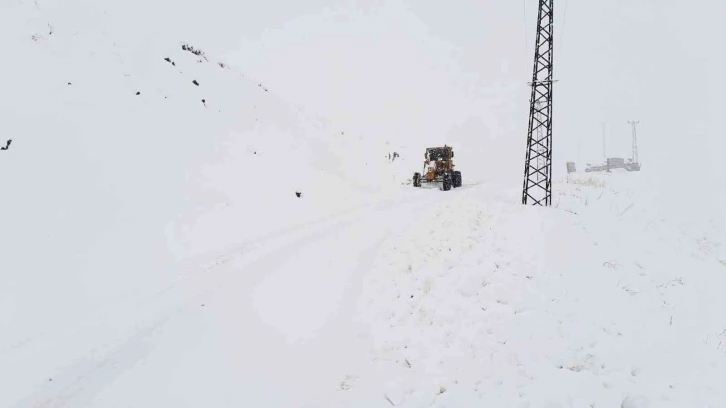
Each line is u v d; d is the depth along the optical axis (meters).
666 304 7.48
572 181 21.50
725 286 8.91
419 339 5.90
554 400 4.69
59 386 4.61
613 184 22.84
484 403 4.64
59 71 9.84
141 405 4.42
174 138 11.40
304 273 8.09
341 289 7.46
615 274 8.04
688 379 5.27
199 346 5.53
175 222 9.39
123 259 7.72
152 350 5.39
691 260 10.41
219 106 14.45
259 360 5.34
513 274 7.49
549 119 12.65
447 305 6.69
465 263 8.02
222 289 7.25
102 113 9.95
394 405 4.64
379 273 8.07
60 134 8.66
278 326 6.18
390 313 6.62
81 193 8.21
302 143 17.36
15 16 10.11
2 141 7.67
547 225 9.69
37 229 7.14
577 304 6.74
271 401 4.62
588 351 5.64
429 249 8.95
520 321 6.18
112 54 11.79
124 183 9.13
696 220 16.56
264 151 14.42
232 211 10.95
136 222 8.66
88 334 5.68
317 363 5.37
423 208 14.29
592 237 9.61
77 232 7.63
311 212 13.09
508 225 9.84
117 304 6.58
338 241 10.17
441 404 4.64
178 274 7.83
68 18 11.52
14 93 8.52
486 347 5.63
